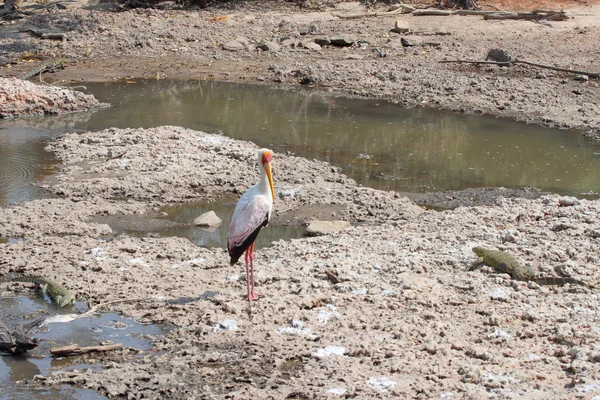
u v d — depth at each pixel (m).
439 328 9.01
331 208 14.55
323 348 8.66
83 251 12.00
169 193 15.30
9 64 29.25
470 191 15.80
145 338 9.20
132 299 10.16
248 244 9.36
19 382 8.25
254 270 10.98
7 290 10.68
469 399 7.38
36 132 20.20
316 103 23.88
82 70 28.69
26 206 14.18
